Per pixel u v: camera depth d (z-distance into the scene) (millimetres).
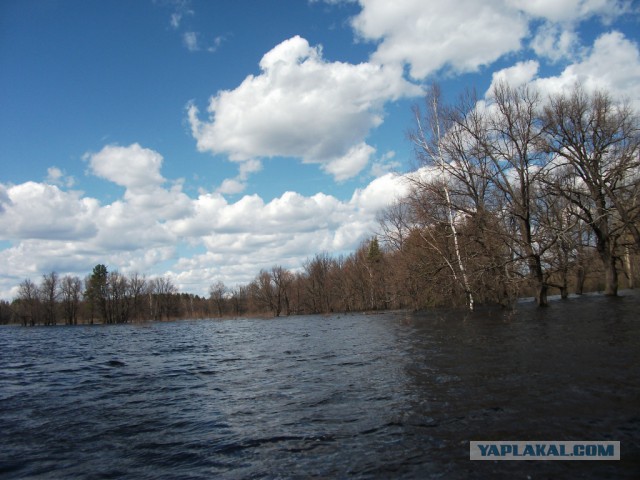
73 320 121625
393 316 40906
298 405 8742
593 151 29328
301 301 106750
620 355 10484
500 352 12398
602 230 31312
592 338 13320
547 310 24750
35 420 8984
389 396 8719
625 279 50281
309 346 20266
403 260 31906
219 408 9195
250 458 6047
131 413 9266
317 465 5566
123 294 116875
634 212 28906
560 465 5062
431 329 21375
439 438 6164
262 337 29750
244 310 132625
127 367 17125
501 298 27844
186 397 10641
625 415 6445
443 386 9047
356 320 42219
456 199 27969
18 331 76875
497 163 26281
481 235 26188
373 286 64125
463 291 27297
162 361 18750
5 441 7539
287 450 6230
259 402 9398
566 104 28766
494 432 6203
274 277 107688
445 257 27188
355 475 5145
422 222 28047
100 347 29031
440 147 27109
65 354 24453
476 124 26406
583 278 41531
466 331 18688
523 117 26000
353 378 10953
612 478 4707
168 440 7199
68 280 119688
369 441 6289
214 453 6379
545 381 8609
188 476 5562
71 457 6621
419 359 12664
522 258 25047
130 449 6855
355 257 80188
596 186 29234
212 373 14305
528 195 26141
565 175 30484
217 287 129625
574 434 5906
